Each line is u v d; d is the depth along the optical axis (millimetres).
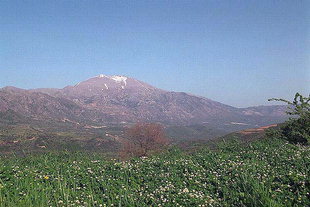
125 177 12508
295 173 11055
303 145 17969
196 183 11367
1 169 12430
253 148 17000
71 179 11977
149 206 9453
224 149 17969
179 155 17469
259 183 10391
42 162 15242
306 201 8805
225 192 10250
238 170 12141
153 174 12758
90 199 9930
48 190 10586
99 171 13312
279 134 20094
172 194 10211
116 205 9695
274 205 8570
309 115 19172
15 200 9398
